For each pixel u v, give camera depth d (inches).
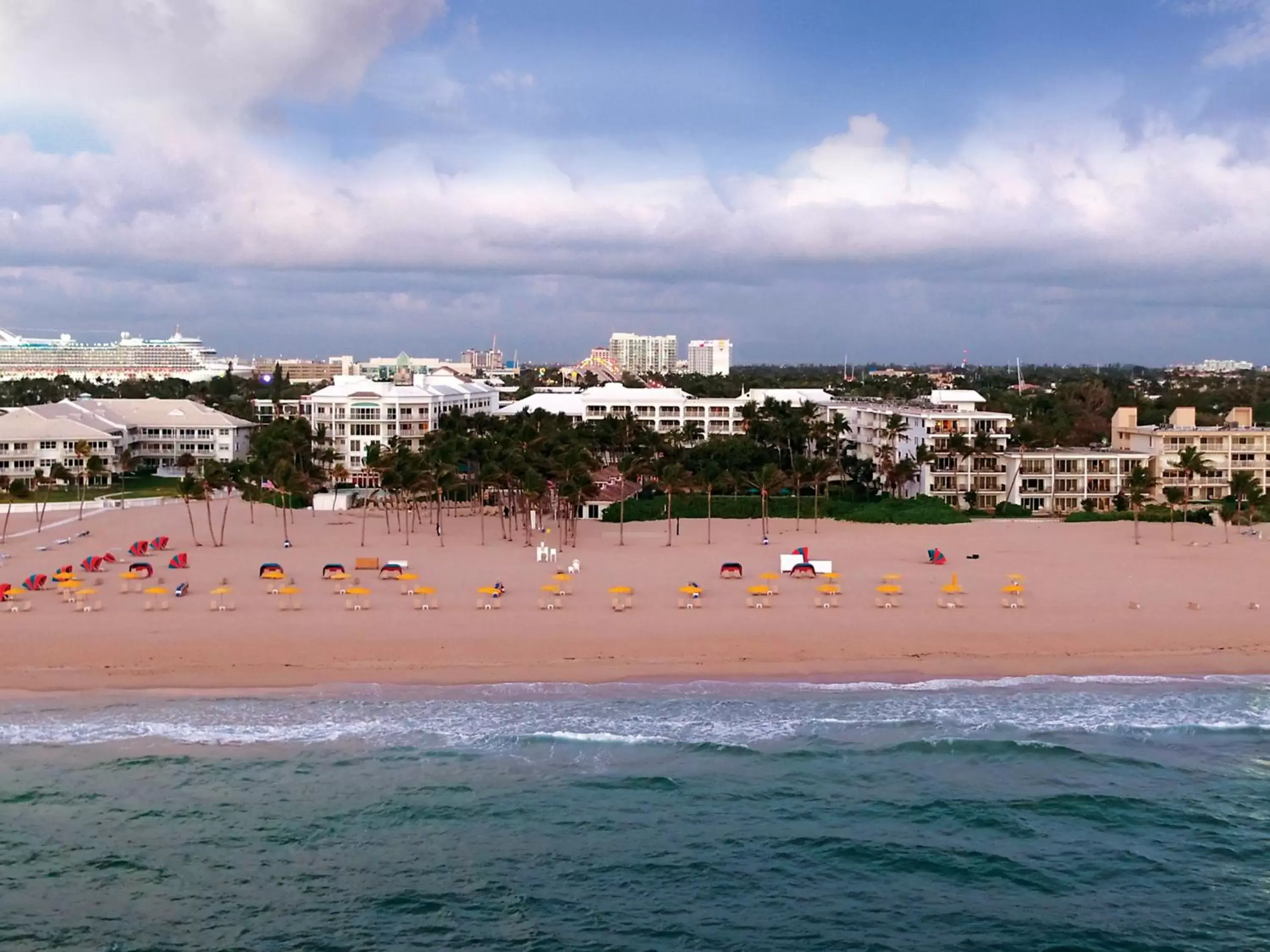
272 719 2283.5
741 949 1572.3
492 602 3191.4
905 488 6151.6
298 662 2603.3
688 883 1739.7
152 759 2098.9
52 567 3816.4
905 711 2364.7
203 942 1569.9
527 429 5782.5
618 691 2461.9
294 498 5876.0
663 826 1900.8
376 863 1780.3
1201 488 5949.8
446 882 1729.8
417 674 2546.8
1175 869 1781.5
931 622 2997.0
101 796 1961.1
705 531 4972.9
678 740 2201.0
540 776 2071.9
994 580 3624.5
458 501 5782.5
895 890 1723.7
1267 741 2231.8
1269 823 1920.5
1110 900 1694.1
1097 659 2706.7
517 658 2657.5
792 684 2518.5
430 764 2107.5
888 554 4232.3
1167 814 1947.6
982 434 5836.6
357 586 3467.0
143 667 2556.6
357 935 1594.5
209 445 7514.8
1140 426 7057.1
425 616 3019.2
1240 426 6304.1
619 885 1729.8
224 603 3154.5
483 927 1617.9
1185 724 2299.5
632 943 1583.4
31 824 1868.8
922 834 1887.3
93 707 2326.5
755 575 3693.4
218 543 4488.2
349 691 2442.2
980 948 1579.7
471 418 7204.7
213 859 1780.3
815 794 2014.0
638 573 3742.6
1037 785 2047.2
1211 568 3880.4
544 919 1638.8
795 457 5969.5
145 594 3280.0
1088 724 2306.8
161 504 5935.0
